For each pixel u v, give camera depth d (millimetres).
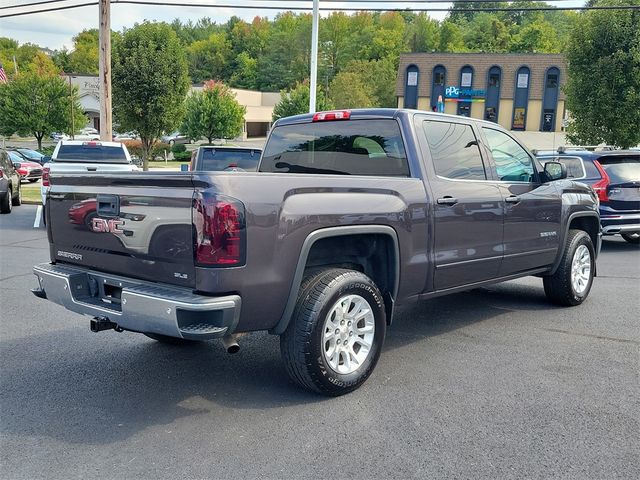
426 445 3646
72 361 5145
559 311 6883
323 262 4570
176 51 23062
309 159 5875
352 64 81125
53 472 3334
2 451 3564
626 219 11055
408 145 5074
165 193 3850
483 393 4445
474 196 5422
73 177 4480
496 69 49219
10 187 17375
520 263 6125
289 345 4152
